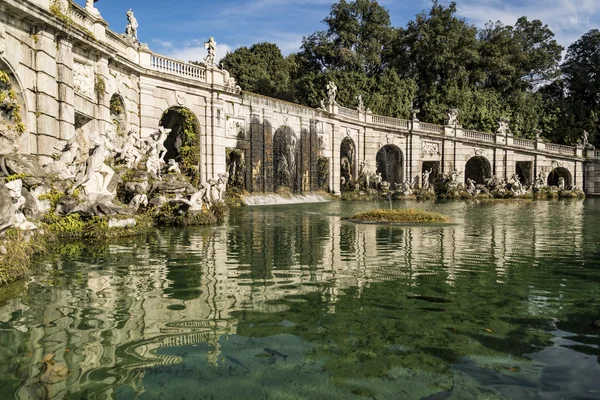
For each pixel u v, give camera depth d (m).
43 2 15.71
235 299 7.04
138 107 25.42
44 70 15.88
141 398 3.95
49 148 16.25
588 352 5.07
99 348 5.06
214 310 6.48
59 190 13.76
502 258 10.70
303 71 57.12
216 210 20.58
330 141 39.94
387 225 17.70
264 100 32.72
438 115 54.09
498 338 5.50
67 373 4.44
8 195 8.70
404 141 45.94
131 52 24.55
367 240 13.53
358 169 43.31
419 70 59.03
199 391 4.09
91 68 20.33
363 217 20.02
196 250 11.56
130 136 19.19
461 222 19.36
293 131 35.59
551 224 18.77
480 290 7.73
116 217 13.80
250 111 31.69
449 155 47.78
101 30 20.98
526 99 61.47
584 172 54.03
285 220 19.62
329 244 12.72
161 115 26.55
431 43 56.06
